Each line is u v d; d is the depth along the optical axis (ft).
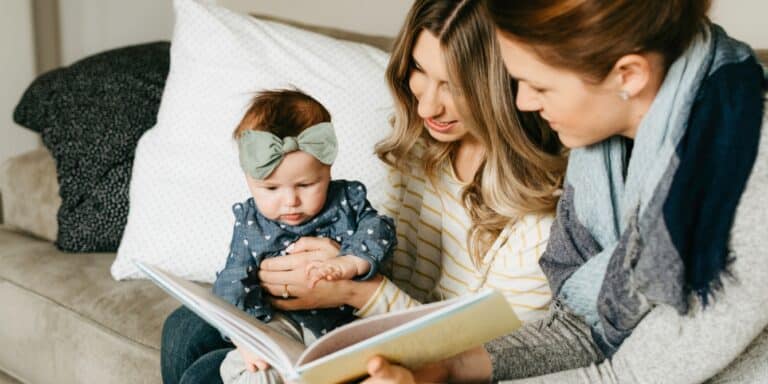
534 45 2.99
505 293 4.21
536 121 3.98
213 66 5.53
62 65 9.34
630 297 3.24
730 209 2.89
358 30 7.52
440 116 4.08
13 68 8.31
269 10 8.29
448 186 4.41
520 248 4.14
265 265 3.98
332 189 4.11
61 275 5.67
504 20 3.05
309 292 3.92
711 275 2.92
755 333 2.99
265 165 3.72
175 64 5.70
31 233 6.55
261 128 3.86
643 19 2.88
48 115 6.27
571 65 2.97
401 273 4.70
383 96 5.29
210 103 5.45
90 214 5.95
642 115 3.22
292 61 5.47
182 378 4.09
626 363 3.26
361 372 3.04
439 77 3.91
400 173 4.54
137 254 5.38
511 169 4.04
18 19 8.25
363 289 3.98
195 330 4.48
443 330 2.88
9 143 8.45
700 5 2.99
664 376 3.15
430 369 3.44
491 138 3.97
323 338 2.98
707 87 3.00
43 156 6.60
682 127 3.01
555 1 2.91
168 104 5.62
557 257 3.79
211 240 5.24
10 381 5.96
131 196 5.58
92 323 5.22
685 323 3.07
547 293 4.20
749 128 2.90
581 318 3.84
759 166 2.88
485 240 4.28
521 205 4.05
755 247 2.88
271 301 4.01
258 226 4.02
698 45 3.05
